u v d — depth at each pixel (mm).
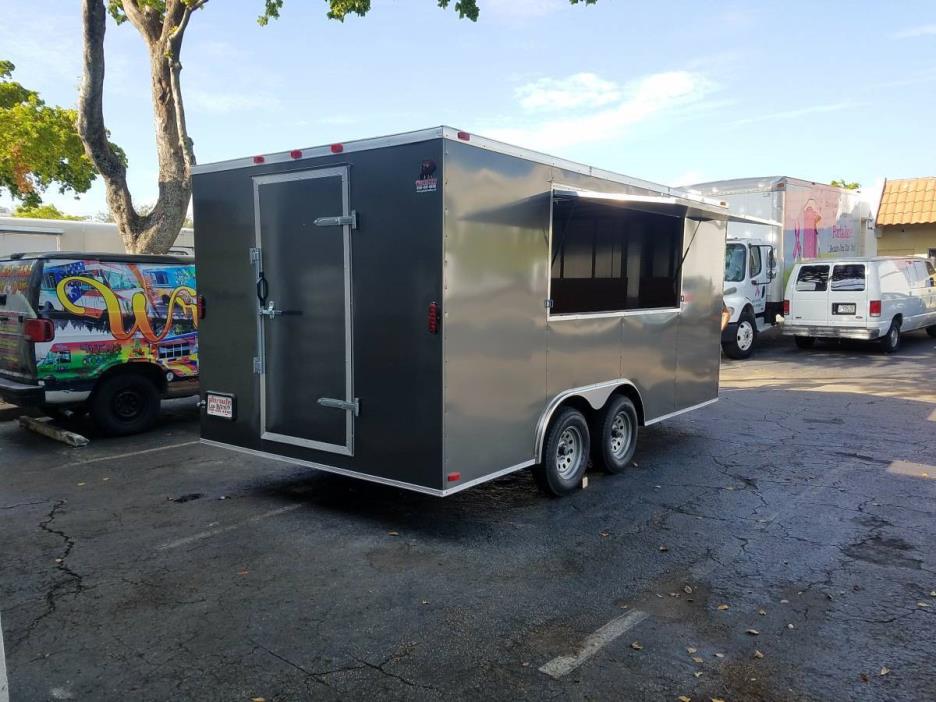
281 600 3873
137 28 10633
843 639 3477
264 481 6176
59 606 3795
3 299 7523
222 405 5766
